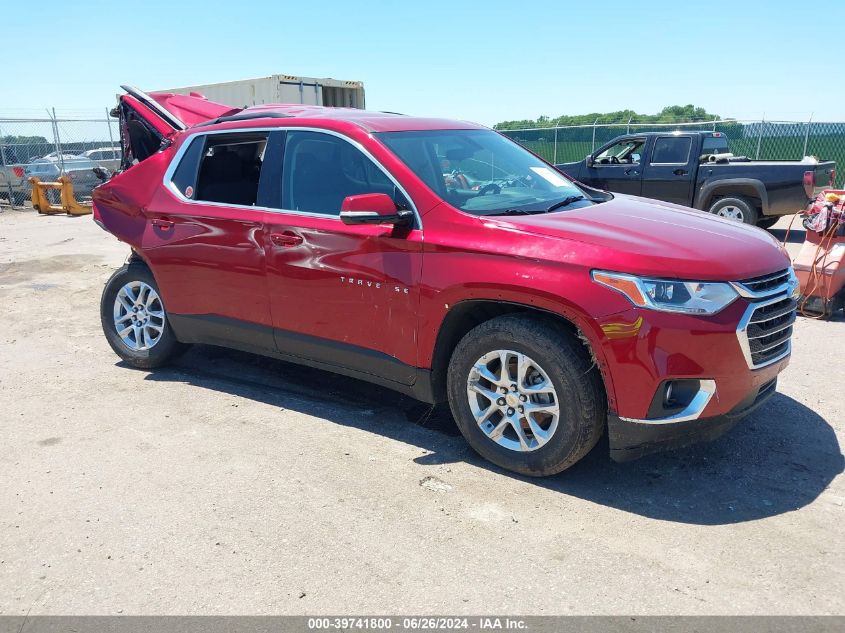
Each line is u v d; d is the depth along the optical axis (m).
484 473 3.56
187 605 2.62
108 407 4.55
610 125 21.80
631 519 3.11
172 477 3.58
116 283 5.20
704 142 11.20
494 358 3.44
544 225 3.36
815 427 3.99
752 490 3.33
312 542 2.99
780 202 10.49
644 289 3.00
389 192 3.76
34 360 5.59
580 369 3.17
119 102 6.72
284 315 4.18
